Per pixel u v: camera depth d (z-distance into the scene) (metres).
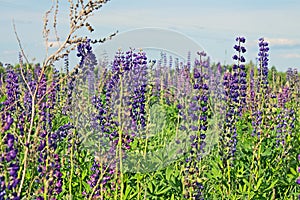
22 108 3.48
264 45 3.90
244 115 4.38
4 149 2.63
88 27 2.65
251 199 3.45
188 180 3.14
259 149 3.62
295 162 3.79
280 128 3.96
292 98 4.86
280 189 3.68
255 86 4.54
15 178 2.56
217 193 3.49
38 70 3.81
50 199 2.90
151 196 3.32
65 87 3.83
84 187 3.47
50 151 2.92
